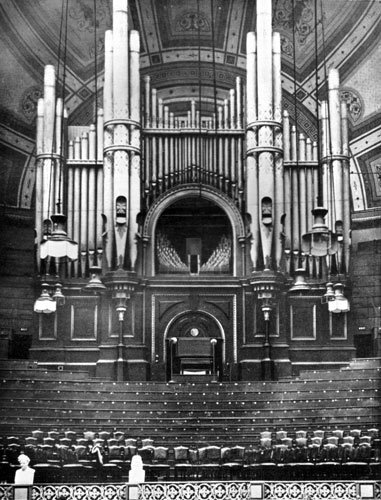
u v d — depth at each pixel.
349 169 21.44
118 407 19.75
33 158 21.33
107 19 21.72
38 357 20.45
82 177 21.34
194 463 18.23
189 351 20.83
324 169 21.42
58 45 21.47
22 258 20.86
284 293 20.91
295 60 21.80
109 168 21.20
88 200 21.30
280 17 21.73
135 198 21.14
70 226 21.16
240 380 20.66
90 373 20.50
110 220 21.05
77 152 21.44
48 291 20.59
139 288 21.02
